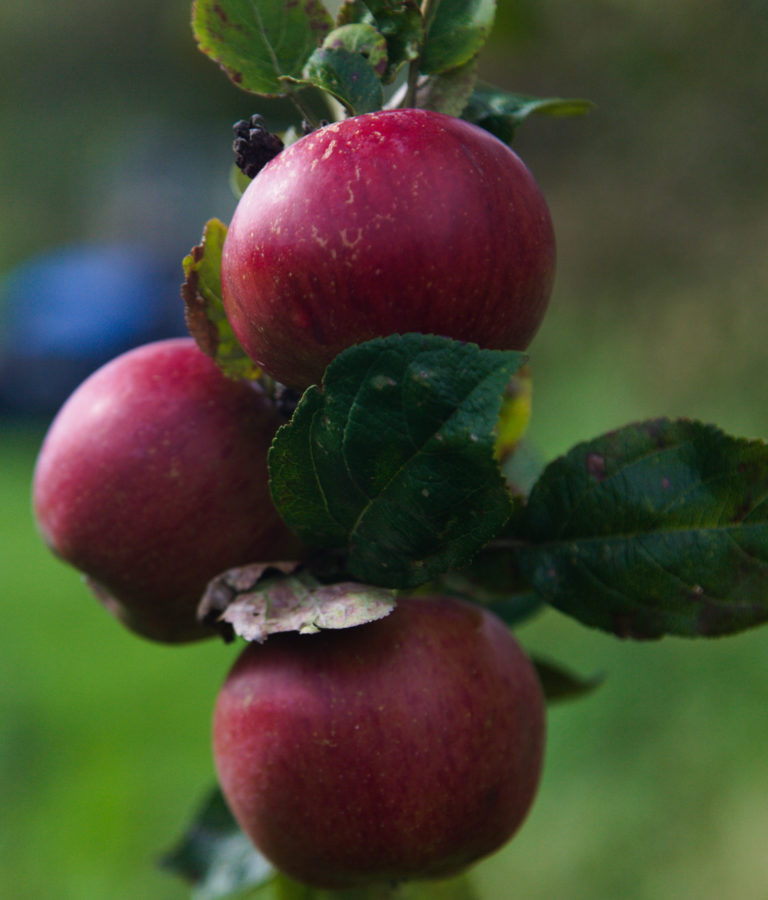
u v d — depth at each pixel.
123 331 3.63
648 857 1.21
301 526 0.55
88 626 2.00
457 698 0.57
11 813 1.37
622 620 0.56
